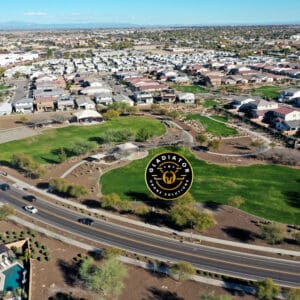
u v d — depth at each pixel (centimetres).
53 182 9369
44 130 14462
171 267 6406
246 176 10131
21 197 9294
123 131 12875
